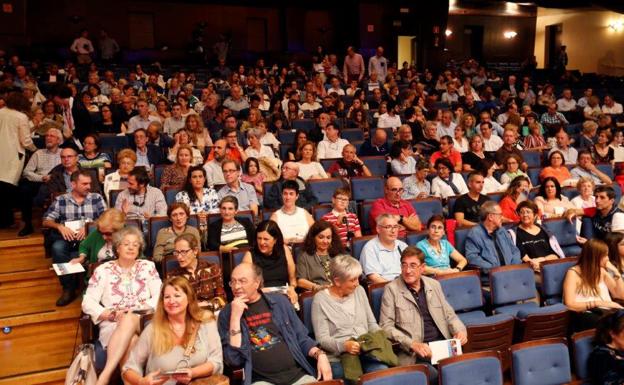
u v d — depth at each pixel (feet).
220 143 22.22
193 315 11.39
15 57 40.70
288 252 15.58
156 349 11.05
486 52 72.84
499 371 11.26
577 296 15.16
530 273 15.62
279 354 11.87
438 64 61.00
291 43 63.05
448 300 14.58
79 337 15.58
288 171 20.74
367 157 25.16
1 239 18.78
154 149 24.22
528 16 73.56
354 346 12.16
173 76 42.88
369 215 19.85
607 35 67.72
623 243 15.88
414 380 10.61
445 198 21.88
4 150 19.49
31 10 54.13
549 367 11.79
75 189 17.52
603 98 46.11
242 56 59.41
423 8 60.13
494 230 17.33
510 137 26.25
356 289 13.34
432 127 28.04
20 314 15.65
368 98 40.63
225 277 15.57
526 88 45.78
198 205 19.13
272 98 37.65
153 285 13.61
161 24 59.62
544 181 21.12
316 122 31.27
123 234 13.34
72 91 30.73
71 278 16.40
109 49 52.21
